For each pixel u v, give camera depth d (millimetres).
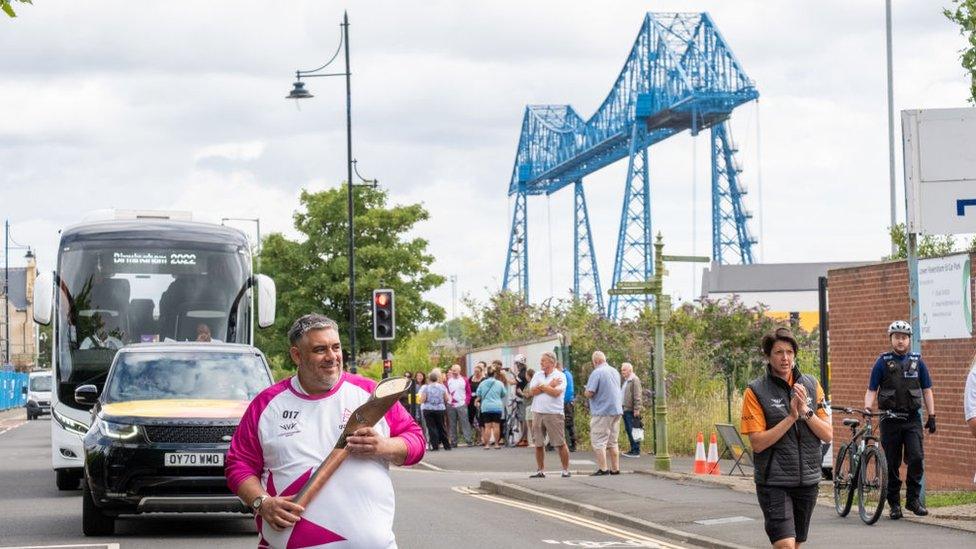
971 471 18469
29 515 17828
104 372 21562
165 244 22234
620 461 28516
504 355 42375
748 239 125125
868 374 20875
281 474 6207
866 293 20953
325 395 6289
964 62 22312
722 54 101938
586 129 118312
